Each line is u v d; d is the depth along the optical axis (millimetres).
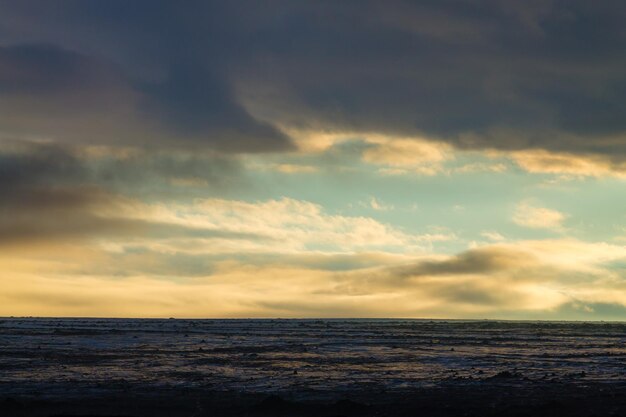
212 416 45312
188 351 96875
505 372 67938
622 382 63000
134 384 60062
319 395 54562
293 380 63594
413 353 96250
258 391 56438
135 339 127500
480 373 70312
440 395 54312
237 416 45406
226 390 56844
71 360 80938
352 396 53969
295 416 45406
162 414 45750
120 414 45406
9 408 46719
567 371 73188
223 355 90250
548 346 116750
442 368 75312
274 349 102188
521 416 45094
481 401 51250
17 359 81375
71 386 58469
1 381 61500
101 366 74562
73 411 46312
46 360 80500
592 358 90188
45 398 52094
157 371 70312
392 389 57969
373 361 83125
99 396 53031
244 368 73875
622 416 44625
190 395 53750
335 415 45375
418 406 48500
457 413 46094
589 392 56062
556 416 45000
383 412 46469
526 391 56625
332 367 75500
